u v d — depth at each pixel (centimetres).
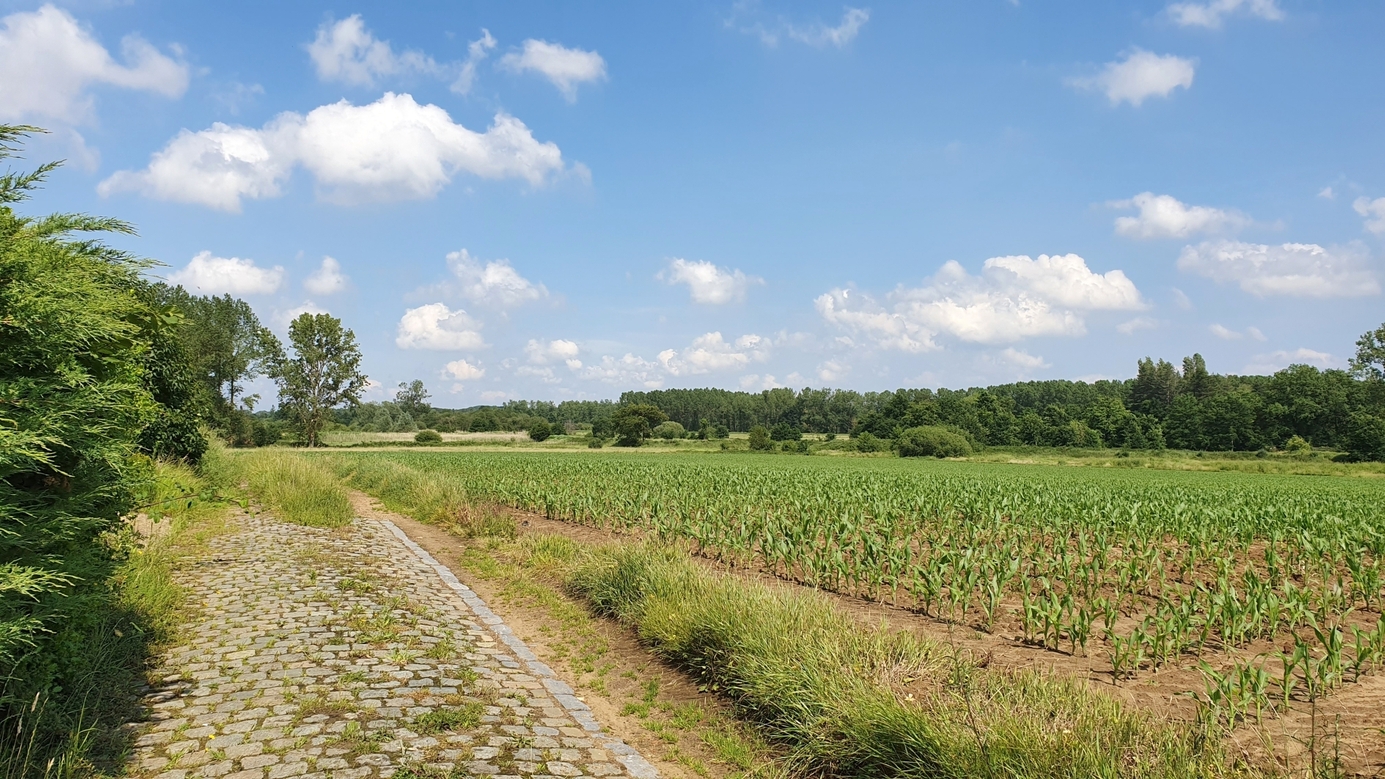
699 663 688
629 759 505
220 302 7350
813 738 501
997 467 6169
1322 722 528
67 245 479
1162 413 11256
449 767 450
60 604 459
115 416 491
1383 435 6931
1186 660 720
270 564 1049
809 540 1173
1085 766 400
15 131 395
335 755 454
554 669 718
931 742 443
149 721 489
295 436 7831
